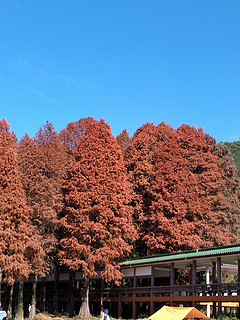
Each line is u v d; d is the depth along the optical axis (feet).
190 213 148.25
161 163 156.66
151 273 123.44
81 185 131.85
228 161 185.37
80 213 128.67
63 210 138.72
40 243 123.24
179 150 159.53
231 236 152.87
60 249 141.49
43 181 133.80
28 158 138.41
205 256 103.76
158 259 120.16
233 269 128.98
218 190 159.63
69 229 129.59
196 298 104.83
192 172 160.35
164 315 78.33
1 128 128.06
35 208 130.00
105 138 140.15
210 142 193.77
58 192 138.62
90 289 144.36
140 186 158.71
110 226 129.39
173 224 144.25
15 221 120.16
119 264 134.10
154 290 120.98
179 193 149.38
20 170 136.15
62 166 144.87
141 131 177.27
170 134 166.30
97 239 127.65
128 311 146.92
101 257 123.24
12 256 114.73
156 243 141.90
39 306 153.69
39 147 146.00
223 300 97.50
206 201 151.23
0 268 113.91
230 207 165.37
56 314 139.95
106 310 84.07
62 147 153.07
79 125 170.81
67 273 153.79
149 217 147.64
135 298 126.93
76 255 126.62
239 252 93.50
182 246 143.23
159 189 153.17
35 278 134.10
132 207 142.20
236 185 177.78
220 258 102.06
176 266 124.06
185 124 167.63
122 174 138.82
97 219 128.88
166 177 153.17
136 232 143.74
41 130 149.69
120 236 129.70
